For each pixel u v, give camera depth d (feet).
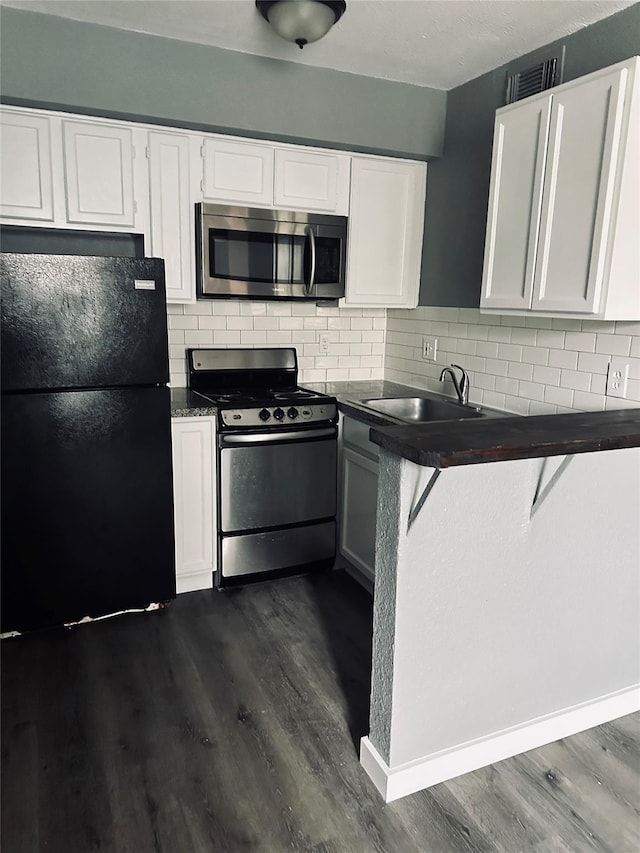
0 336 7.18
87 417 7.84
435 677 5.58
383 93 9.64
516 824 5.35
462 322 10.21
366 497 9.33
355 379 12.42
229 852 5.04
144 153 8.77
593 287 6.64
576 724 6.48
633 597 6.50
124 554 8.46
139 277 7.80
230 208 9.40
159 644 8.07
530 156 7.39
